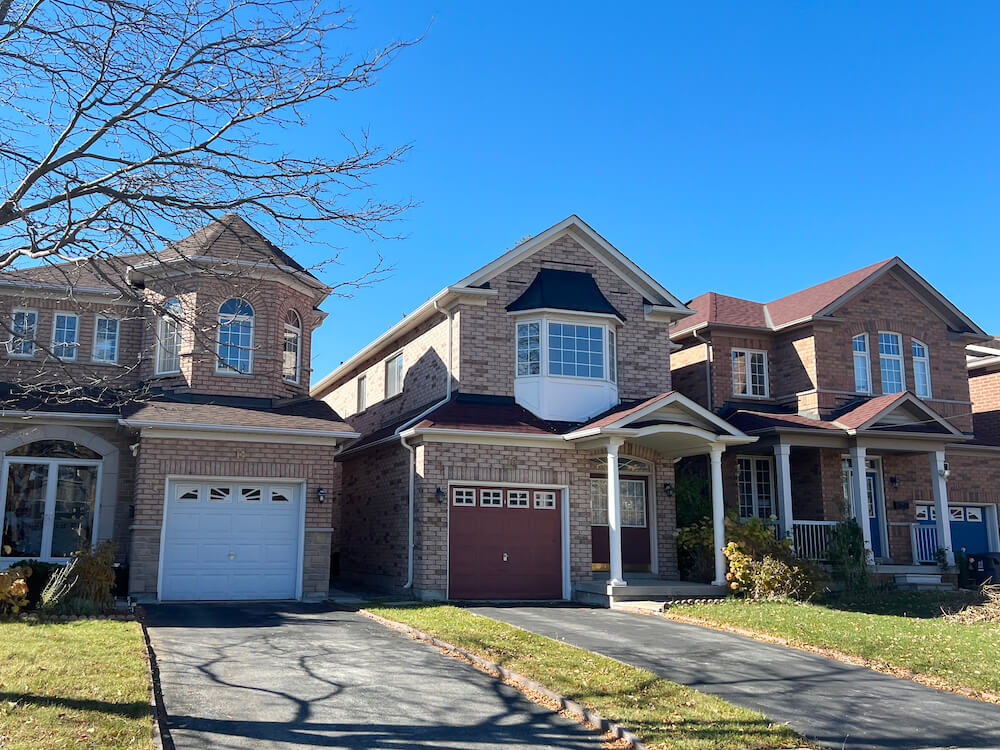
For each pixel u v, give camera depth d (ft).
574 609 56.75
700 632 46.60
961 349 86.12
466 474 62.39
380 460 72.02
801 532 71.82
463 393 66.08
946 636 44.93
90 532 60.34
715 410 79.30
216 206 30.68
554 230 69.97
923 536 78.84
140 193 29.99
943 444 75.92
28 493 59.62
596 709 29.76
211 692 30.40
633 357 71.26
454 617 47.80
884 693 34.35
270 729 26.76
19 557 58.59
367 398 92.12
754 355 82.69
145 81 29.71
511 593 62.54
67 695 27.17
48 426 60.18
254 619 47.73
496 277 68.64
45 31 28.55
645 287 73.05
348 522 80.59
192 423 57.31
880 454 80.33
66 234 29.01
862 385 80.12
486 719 29.07
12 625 40.06
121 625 41.24
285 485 61.00
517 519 63.72
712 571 64.49
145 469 56.90
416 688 32.40
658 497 69.00
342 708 29.37
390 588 66.18
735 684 34.63
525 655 37.58
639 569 67.67
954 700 33.81
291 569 60.23
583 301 68.59
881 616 51.80
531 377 67.15
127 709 26.27
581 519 64.95
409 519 62.90
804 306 82.53
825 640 43.34
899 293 83.30
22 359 62.39
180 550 57.82
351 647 39.58
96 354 64.64
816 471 76.95
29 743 22.58
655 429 60.70
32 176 28.94
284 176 30.94
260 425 59.00
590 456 65.98
